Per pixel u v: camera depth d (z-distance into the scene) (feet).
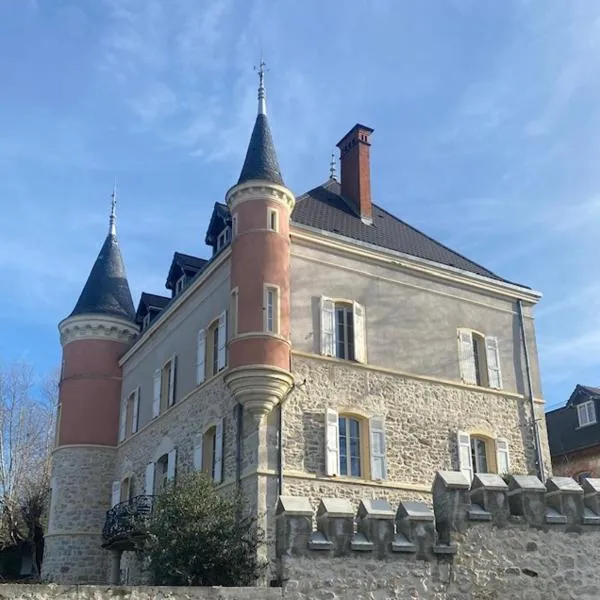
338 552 35.70
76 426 93.76
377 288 74.02
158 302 96.99
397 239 81.51
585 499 41.50
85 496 91.15
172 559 46.37
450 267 78.79
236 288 66.33
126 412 92.94
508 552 38.60
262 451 61.82
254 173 69.31
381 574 36.06
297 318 68.08
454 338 77.15
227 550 46.93
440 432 72.18
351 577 35.50
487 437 75.25
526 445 77.51
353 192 84.28
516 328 82.48
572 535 40.11
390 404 70.23
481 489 39.58
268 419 63.36
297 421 64.69
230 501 54.49
